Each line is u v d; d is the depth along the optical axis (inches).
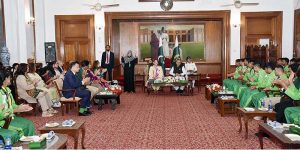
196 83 530.3
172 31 571.2
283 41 497.0
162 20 558.9
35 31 476.7
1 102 188.5
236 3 471.2
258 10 498.9
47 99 307.7
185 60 572.4
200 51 571.2
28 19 442.3
